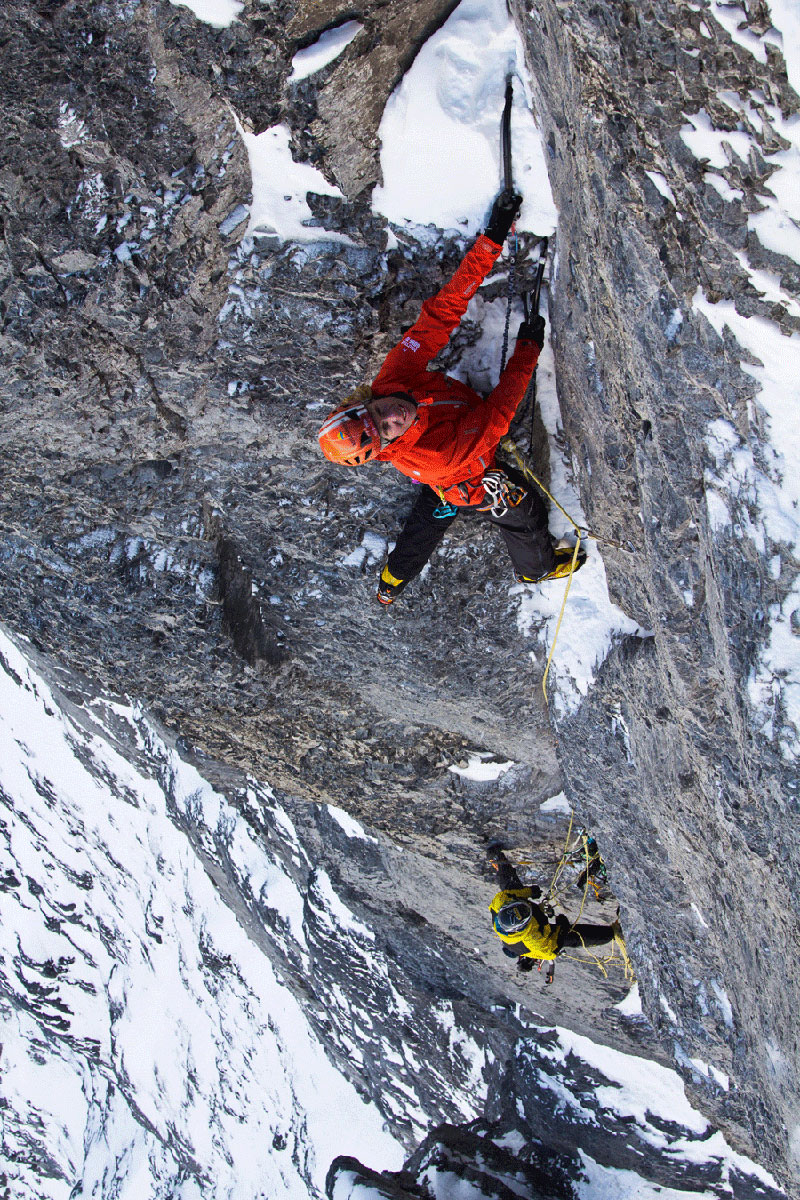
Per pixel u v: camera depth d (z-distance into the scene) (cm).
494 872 629
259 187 302
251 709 563
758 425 228
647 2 186
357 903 792
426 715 523
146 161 297
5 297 341
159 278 328
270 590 475
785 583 232
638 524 326
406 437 294
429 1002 846
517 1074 796
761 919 318
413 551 363
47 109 285
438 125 278
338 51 265
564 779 493
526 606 426
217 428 390
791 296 205
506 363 323
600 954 641
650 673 360
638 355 255
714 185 203
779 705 241
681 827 385
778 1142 436
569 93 231
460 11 262
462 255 307
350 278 316
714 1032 505
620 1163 743
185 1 257
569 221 274
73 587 494
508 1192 752
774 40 174
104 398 382
